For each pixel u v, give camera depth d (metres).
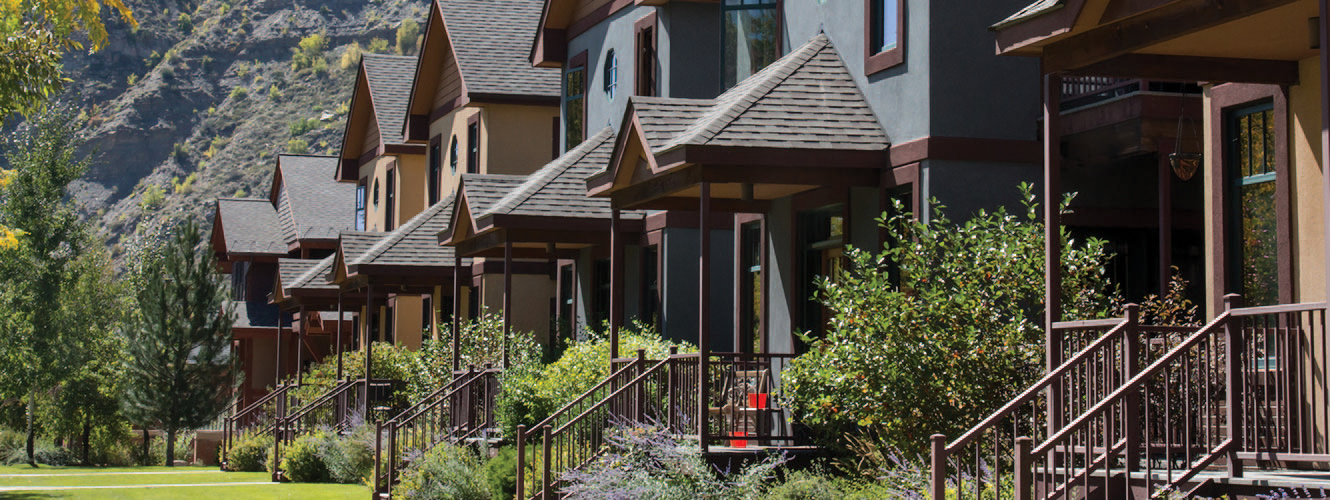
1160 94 15.34
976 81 16.59
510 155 33.16
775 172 16.59
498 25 35.44
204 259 44.97
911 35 16.81
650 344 21.19
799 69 18.23
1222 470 11.88
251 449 34.75
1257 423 10.30
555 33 29.75
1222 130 13.34
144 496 25.88
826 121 17.17
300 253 54.56
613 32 27.11
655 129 17.39
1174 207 17.25
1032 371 13.42
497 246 25.50
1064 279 13.87
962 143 16.38
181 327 43.34
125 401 43.03
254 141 162.75
